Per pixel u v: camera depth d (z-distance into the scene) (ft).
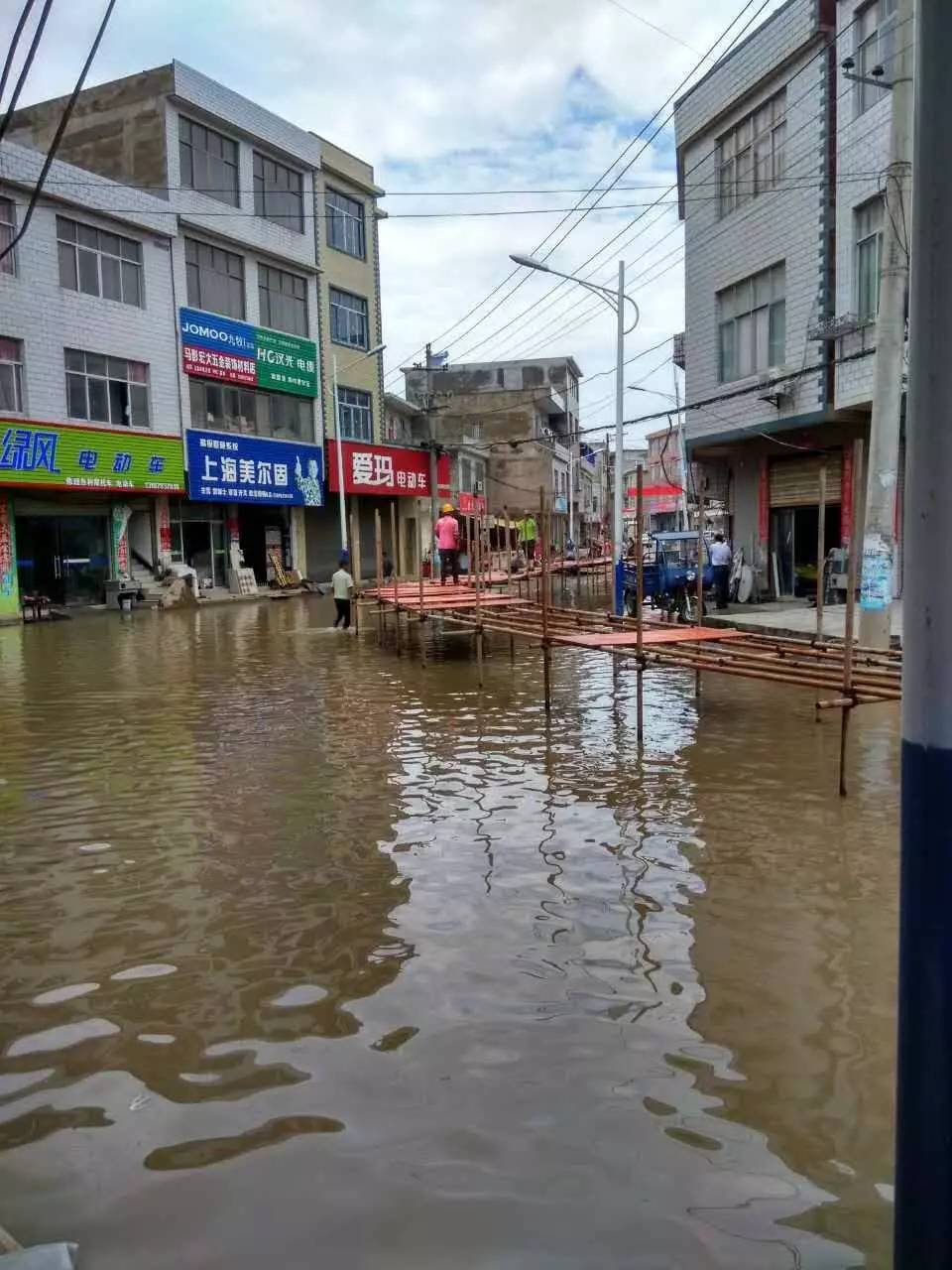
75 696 35.70
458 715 30.30
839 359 46.80
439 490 117.50
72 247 71.56
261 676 40.16
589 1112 9.39
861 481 21.44
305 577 99.50
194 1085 10.07
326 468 99.45
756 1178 8.45
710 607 59.47
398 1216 8.05
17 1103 9.87
